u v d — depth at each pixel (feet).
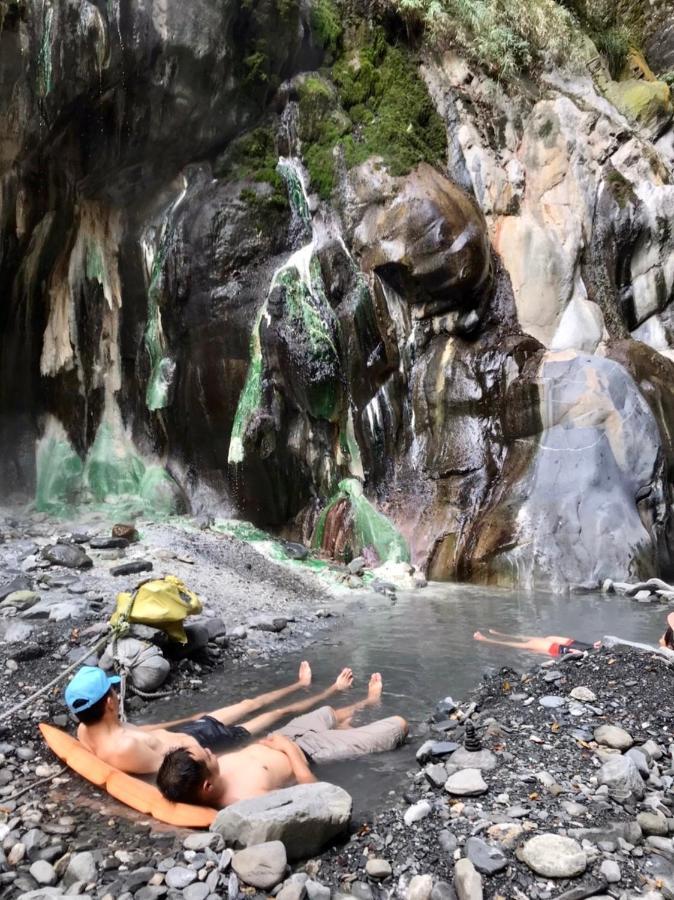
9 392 28.14
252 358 29.17
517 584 25.04
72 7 24.59
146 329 30.27
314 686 15.12
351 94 32.94
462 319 29.35
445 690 14.73
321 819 8.78
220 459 29.71
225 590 21.59
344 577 25.04
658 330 34.40
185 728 12.35
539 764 10.82
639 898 7.72
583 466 26.22
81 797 10.44
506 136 34.68
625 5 46.19
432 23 34.58
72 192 27.99
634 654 15.31
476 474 27.73
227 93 29.71
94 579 20.17
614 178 34.78
